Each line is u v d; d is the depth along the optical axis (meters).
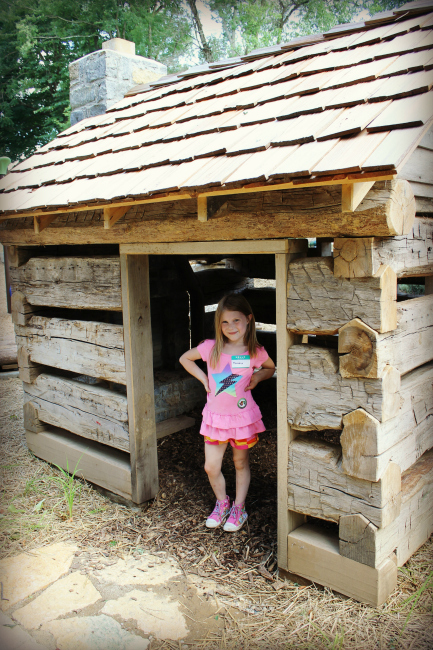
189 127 2.75
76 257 3.38
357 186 1.69
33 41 17.20
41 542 2.88
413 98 1.88
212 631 2.15
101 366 3.29
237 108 2.68
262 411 4.53
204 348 2.84
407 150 1.54
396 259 2.11
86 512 3.21
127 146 2.97
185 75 4.10
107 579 2.54
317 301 2.12
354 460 2.08
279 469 2.38
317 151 1.76
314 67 2.76
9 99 17.84
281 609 2.25
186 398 4.62
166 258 4.50
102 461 3.37
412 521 2.49
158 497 3.33
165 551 2.77
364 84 2.23
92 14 17.08
